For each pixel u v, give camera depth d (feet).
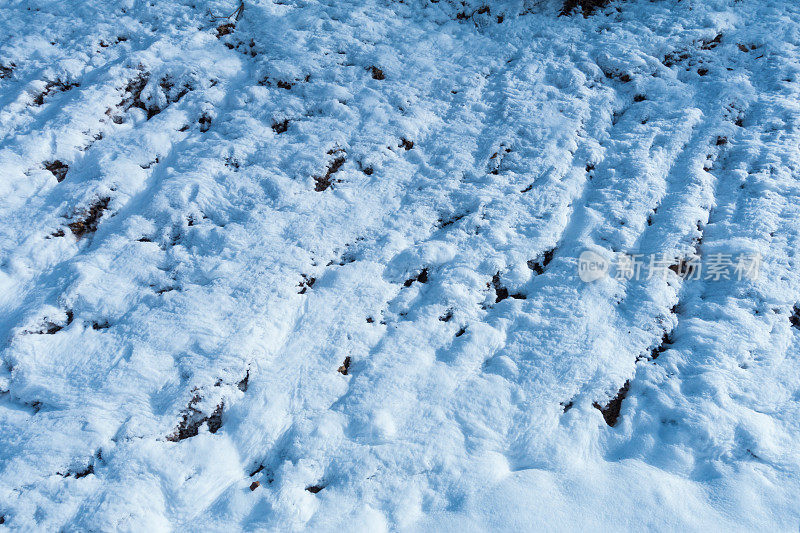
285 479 10.47
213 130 18.17
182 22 21.74
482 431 11.18
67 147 16.92
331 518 10.00
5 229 14.93
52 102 18.89
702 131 17.07
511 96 18.80
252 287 13.41
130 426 11.00
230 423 11.37
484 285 13.79
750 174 15.62
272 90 19.33
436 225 15.39
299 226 14.96
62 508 10.00
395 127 17.80
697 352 12.13
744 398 11.28
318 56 20.26
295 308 13.25
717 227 14.49
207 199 15.67
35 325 12.71
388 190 16.25
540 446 10.93
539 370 12.00
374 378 11.94
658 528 9.62
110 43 21.20
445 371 12.09
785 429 10.82
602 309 13.03
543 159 16.61
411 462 10.69
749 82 18.49
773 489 9.95
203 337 12.40
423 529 9.85
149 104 19.07
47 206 15.57
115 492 10.14
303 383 11.93
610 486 10.21
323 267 14.20
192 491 10.38
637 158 16.43
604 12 22.24
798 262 13.39
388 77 19.72
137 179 16.46
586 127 17.84
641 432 11.06
